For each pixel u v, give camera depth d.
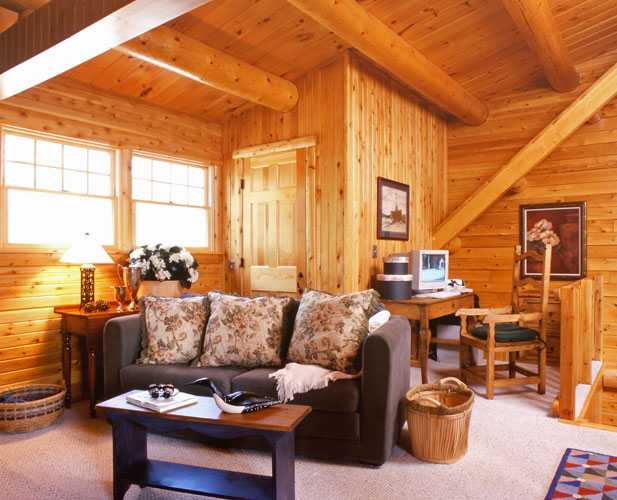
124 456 2.25
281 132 4.76
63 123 3.85
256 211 4.95
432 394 2.99
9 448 2.86
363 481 2.40
